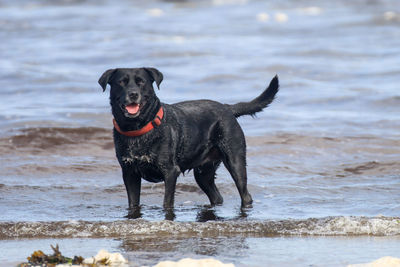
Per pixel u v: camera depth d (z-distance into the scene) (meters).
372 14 42.75
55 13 46.62
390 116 17.38
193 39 34.06
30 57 28.23
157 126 9.20
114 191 10.97
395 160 13.13
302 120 17.05
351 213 9.20
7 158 13.37
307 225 8.15
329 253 6.89
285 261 6.57
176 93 20.84
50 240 7.64
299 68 25.05
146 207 9.91
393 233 7.84
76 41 33.09
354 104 19.05
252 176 12.09
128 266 6.29
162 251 6.96
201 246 7.21
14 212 9.35
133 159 9.28
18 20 42.09
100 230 7.98
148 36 34.94
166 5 52.81
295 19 42.75
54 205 9.91
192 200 10.55
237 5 51.91
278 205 9.89
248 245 7.28
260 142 14.83
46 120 16.53
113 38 33.91
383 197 10.30
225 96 20.30
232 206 10.01
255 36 35.50
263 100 10.69
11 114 17.25
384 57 27.77
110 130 15.70
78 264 6.30
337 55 28.50
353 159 13.46
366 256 6.76
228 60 27.08
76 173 12.38
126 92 8.88
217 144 10.16
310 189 10.98
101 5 52.50
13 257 6.78
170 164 9.42
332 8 48.78
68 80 22.80
